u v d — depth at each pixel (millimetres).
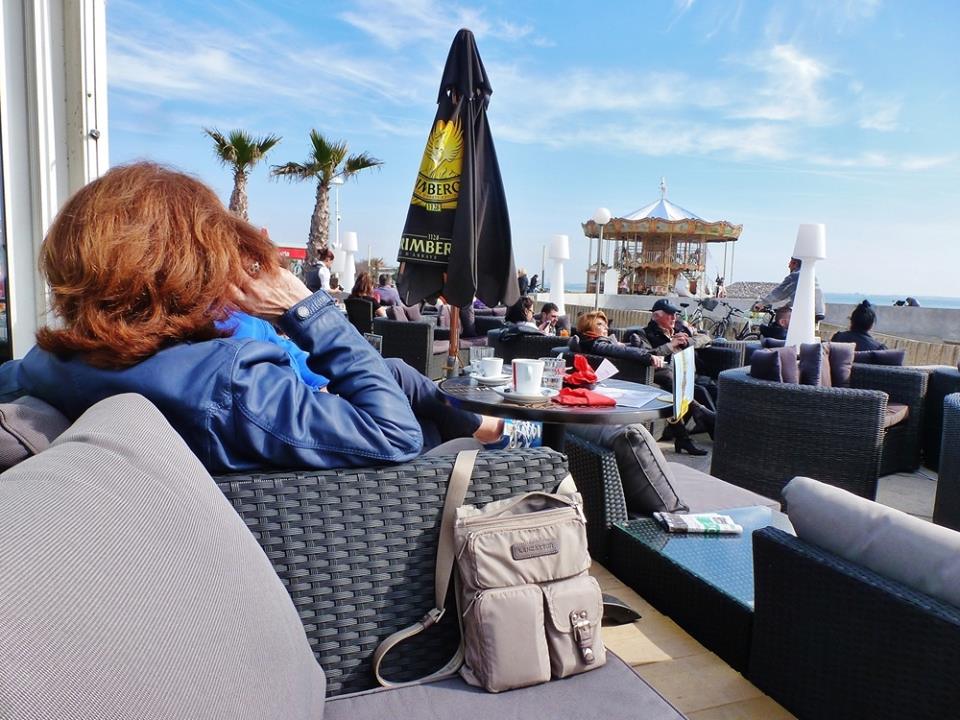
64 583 486
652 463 2162
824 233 5402
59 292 896
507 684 1036
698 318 11602
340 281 15945
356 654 1067
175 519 659
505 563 1069
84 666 457
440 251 3373
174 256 938
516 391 2057
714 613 1645
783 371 3635
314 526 1017
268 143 18125
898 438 4195
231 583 689
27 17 2715
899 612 1097
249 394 945
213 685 576
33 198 2812
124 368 904
